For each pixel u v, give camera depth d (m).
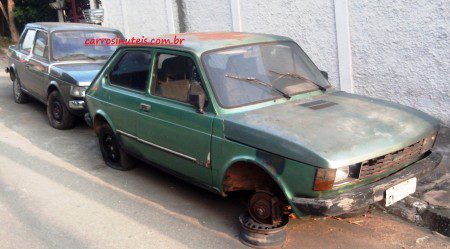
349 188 3.32
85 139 6.90
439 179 4.68
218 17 8.50
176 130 4.20
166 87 4.39
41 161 5.97
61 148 6.49
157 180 5.28
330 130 3.45
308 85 4.43
